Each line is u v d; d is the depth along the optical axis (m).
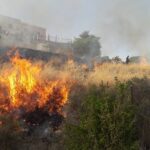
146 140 7.93
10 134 7.75
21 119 9.29
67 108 9.80
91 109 5.70
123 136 5.52
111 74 15.12
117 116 5.57
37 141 8.33
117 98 5.84
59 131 8.83
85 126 5.73
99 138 5.56
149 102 9.21
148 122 8.12
